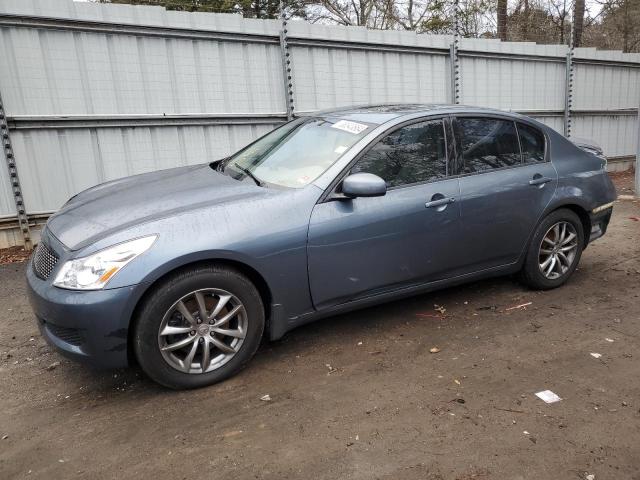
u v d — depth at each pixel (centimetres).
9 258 589
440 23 1329
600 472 239
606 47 1600
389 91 871
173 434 272
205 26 690
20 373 342
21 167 611
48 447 265
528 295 450
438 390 307
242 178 374
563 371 327
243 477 239
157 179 395
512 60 1009
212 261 304
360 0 1508
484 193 394
